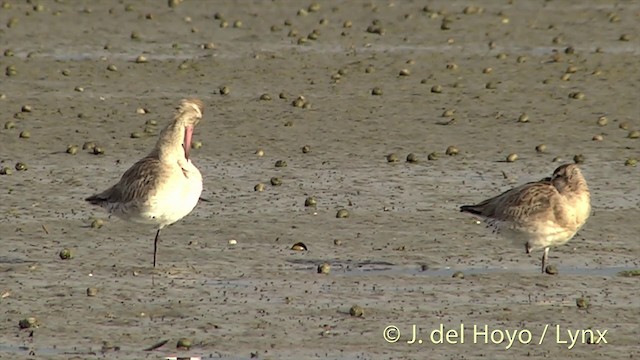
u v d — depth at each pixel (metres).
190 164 18.84
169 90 31.77
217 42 37.25
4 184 23.56
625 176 24.38
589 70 33.22
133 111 29.62
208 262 18.94
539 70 33.44
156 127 28.25
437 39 37.56
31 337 15.51
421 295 17.30
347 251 19.67
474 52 35.81
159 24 39.22
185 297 17.11
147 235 20.38
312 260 19.16
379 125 28.36
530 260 19.23
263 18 40.12
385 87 32.00
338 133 27.72
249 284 17.80
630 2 41.75
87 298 16.98
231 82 32.59
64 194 22.94
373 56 35.19
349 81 32.66
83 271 18.33
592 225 21.09
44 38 37.28
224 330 15.80
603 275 18.39
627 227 21.06
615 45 36.53
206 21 39.72
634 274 18.42
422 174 24.55
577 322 16.22
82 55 35.34
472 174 24.59
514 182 23.98
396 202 22.52
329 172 24.67
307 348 15.20
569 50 35.12
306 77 33.09
